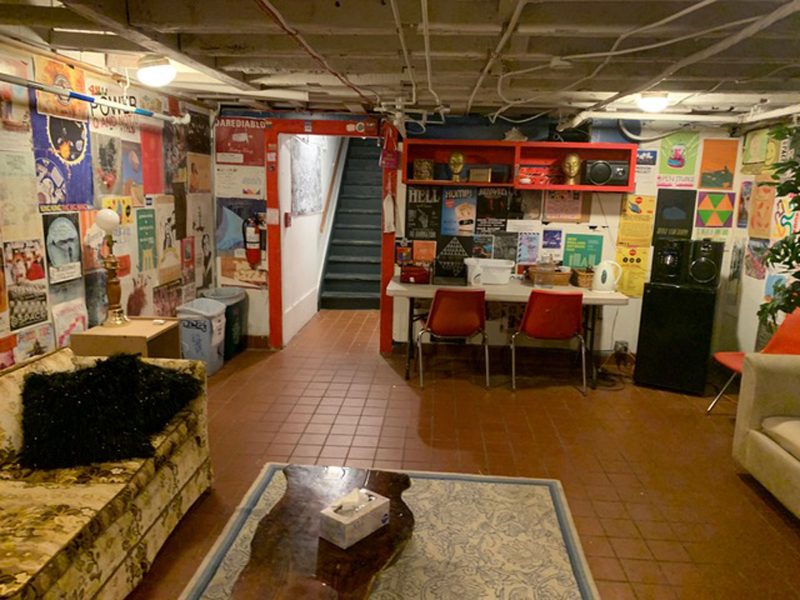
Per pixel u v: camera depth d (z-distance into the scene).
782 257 2.92
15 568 1.49
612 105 4.05
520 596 2.09
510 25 2.17
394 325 5.08
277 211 4.91
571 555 2.33
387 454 3.18
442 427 3.55
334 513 1.79
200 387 2.60
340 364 4.75
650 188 4.66
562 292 4.02
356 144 8.28
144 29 2.36
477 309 4.14
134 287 3.74
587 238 4.79
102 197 3.34
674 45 2.67
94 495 1.86
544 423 3.65
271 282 5.04
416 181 4.63
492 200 4.81
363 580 1.61
